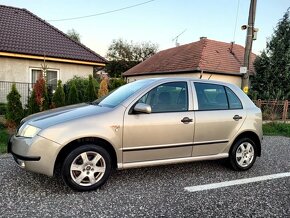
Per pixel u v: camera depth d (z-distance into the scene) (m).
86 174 4.21
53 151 3.97
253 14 11.10
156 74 23.84
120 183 4.64
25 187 4.32
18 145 4.13
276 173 5.46
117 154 4.34
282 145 8.43
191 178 4.99
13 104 8.66
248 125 5.43
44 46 14.45
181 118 4.74
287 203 4.04
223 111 5.23
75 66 15.12
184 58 22.20
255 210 3.79
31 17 16.27
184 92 4.96
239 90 5.64
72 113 4.36
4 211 3.54
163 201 3.99
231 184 4.76
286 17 15.91
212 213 3.67
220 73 19.48
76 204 3.79
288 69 15.57
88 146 4.18
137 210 3.68
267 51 16.27
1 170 5.05
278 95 15.45
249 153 5.56
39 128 4.05
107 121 4.26
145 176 5.02
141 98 4.57
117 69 44.81
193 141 4.88
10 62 13.38
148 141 4.51
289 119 13.80
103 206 3.77
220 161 6.14
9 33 14.15
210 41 23.12
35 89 9.11
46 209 3.62
